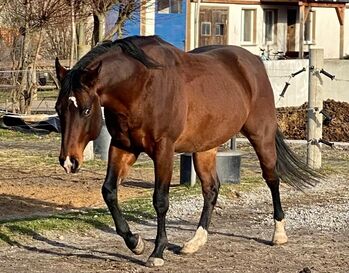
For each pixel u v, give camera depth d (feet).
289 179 30.99
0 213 34.76
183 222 34.01
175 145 26.96
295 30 134.51
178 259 27.84
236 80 29.12
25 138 61.72
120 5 67.05
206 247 29.71
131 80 25.11
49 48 84.99
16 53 73.56
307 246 30.25
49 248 28.91
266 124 30.19
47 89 91.30
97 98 24.41
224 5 125.29
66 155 23.76
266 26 131.75
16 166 47.91
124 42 25.57
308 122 47.98
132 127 25.66
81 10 65.72
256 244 30.42
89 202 37.63
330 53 140.87
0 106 75.10
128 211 35.04
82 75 23.93
